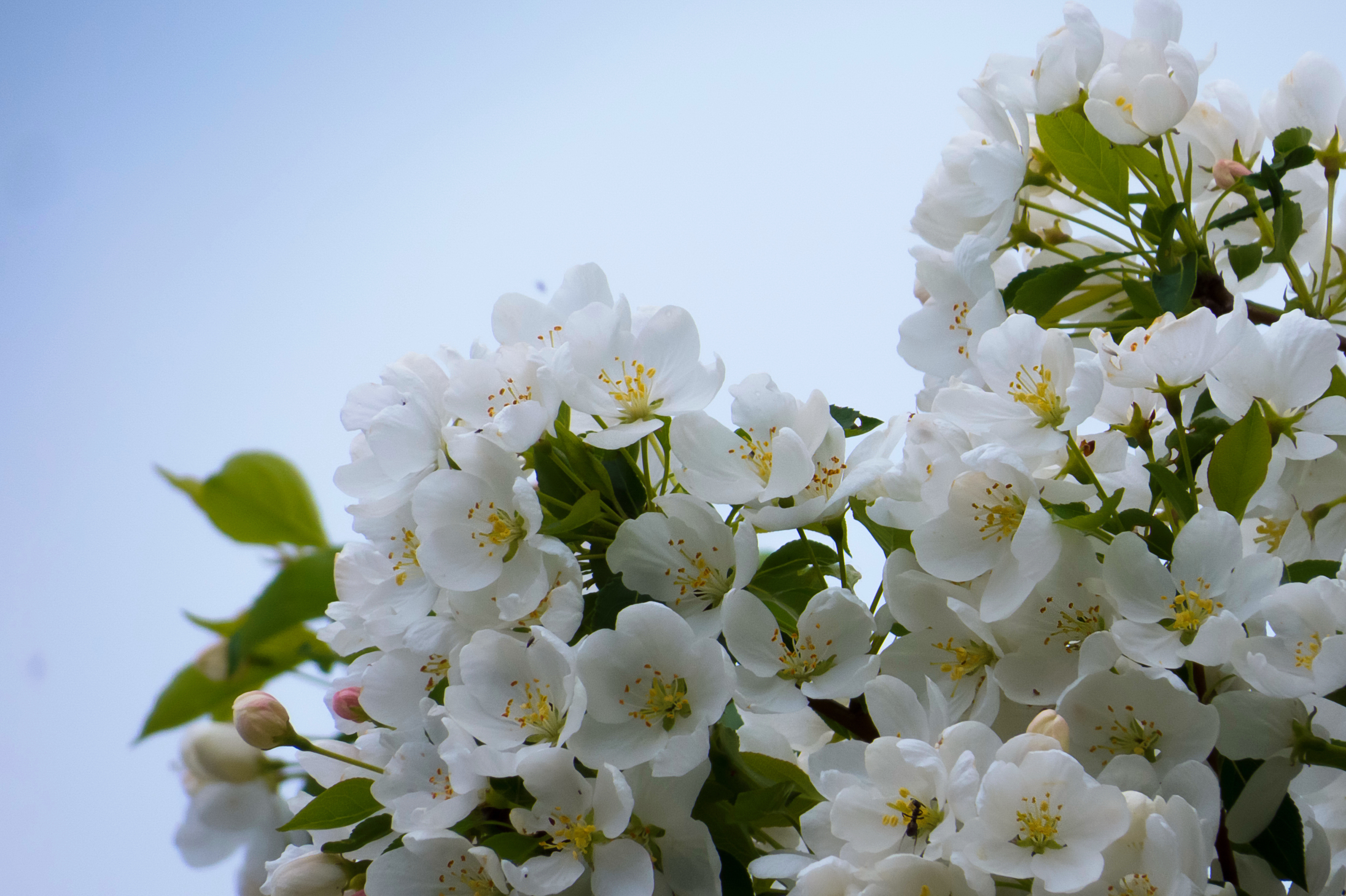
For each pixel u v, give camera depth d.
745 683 0.94
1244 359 0.95
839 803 0.91
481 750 0.92
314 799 0.95
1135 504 0.97
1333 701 0.92
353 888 0.95
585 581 0.97
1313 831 0.93
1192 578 0.92
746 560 0.94
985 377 0.95
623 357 0.96
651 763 0.93
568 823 0.92
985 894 0.89
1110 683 0.92
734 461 0.96
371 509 0.96
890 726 0.92
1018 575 0.94
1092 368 0.92
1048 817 0.89
